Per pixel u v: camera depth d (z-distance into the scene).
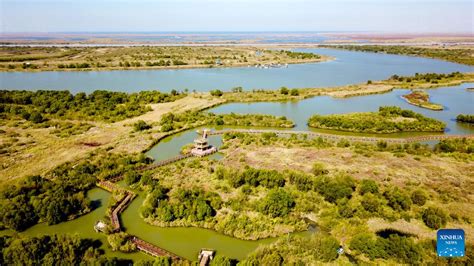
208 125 126.75
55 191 68.94
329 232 60.81
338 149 97.12
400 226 60.88
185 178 79.62
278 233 60.50
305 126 126.25
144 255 55.16
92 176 79.44
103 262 48.12
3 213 61.12
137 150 99.00
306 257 52.62
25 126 119.25
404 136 115.31
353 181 74.50
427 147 98.75
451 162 86.94
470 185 73.69
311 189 73.56
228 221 62.16
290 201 65.44
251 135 111.62
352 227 60.38
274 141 104.56
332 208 66.44
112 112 135.50
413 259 50.69
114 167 85.75
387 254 52.28
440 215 60.81
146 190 74.25
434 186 73.19
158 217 64.12
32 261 48.47
